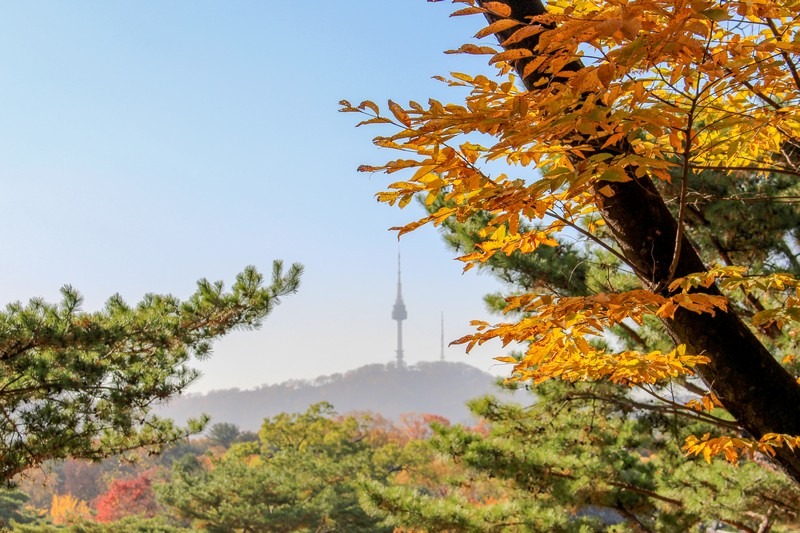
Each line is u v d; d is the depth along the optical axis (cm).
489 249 235
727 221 541
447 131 170
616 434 720
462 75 173
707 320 227
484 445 705
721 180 530
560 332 229
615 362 247
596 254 607
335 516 2508
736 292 555
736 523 687
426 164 180
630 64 151
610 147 203
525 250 240
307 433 4269
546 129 161
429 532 729
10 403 683
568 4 214
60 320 680
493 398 723
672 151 216
